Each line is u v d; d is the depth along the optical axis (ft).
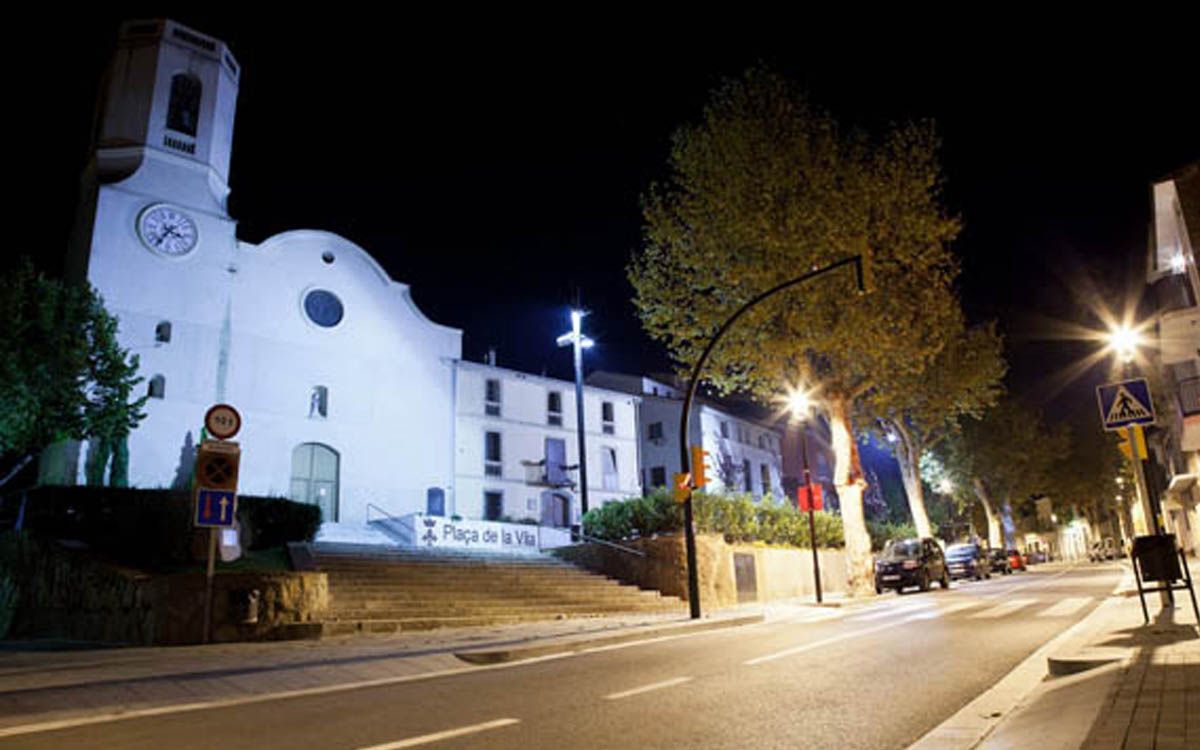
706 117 83.35
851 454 86.43
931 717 22.31
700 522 84.38
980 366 104.53
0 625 59.36
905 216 78.95
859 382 89.35
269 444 102.12
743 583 85.25
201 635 44.88
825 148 79.61
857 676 29.27
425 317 123.13
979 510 234.79
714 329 82.33
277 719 23.91
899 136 80.79
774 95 80.69
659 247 85.66
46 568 60.70
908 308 79.71
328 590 55.21
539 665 35.53
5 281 76.33
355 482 108.78
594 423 144.77
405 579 63.82
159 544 59.21
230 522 44.68
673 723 21.99
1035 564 244.42
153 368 94.32
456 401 123.13
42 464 90.89
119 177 99.55
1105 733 16.38
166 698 27.68
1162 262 104.83
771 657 35.01
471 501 121.49
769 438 193.26
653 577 79.61
